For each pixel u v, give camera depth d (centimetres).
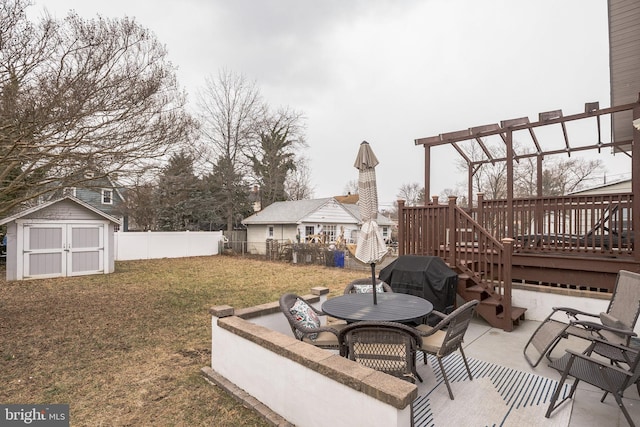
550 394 286
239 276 1095
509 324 456
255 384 279
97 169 515
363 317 289
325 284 945
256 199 2600
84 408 280
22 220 988
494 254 578
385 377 195
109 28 468
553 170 2103
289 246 1589
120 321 557
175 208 2080
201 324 539
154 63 529
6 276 984
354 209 2533
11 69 391
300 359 231
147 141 534
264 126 2419
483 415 254
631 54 503
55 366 372
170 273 1152
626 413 221
